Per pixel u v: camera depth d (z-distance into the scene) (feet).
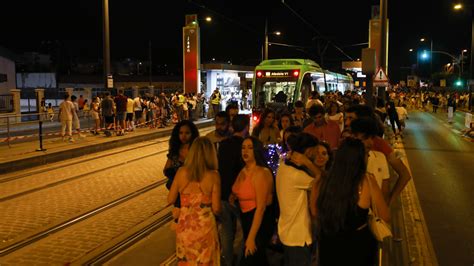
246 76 115.85
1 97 84.99
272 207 17.33
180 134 19.25
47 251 22.49
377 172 15.35
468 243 22.81
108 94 65.87
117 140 61.00
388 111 66.49
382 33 58.23
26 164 45.03
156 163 47.62
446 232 24.58
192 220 15.42
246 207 16.88
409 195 32.78
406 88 251.60
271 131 25.26
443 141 66.85
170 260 20.86
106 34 72.13
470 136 69.82
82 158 51.37
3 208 30.25
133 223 26.91
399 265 19.79
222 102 111.55
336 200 12.60
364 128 15.14
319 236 13.43
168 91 144.36
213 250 15.69
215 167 15.79
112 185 37.04
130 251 22.13
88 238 24.35
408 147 59.98
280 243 17.42
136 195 33.65
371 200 12.82
